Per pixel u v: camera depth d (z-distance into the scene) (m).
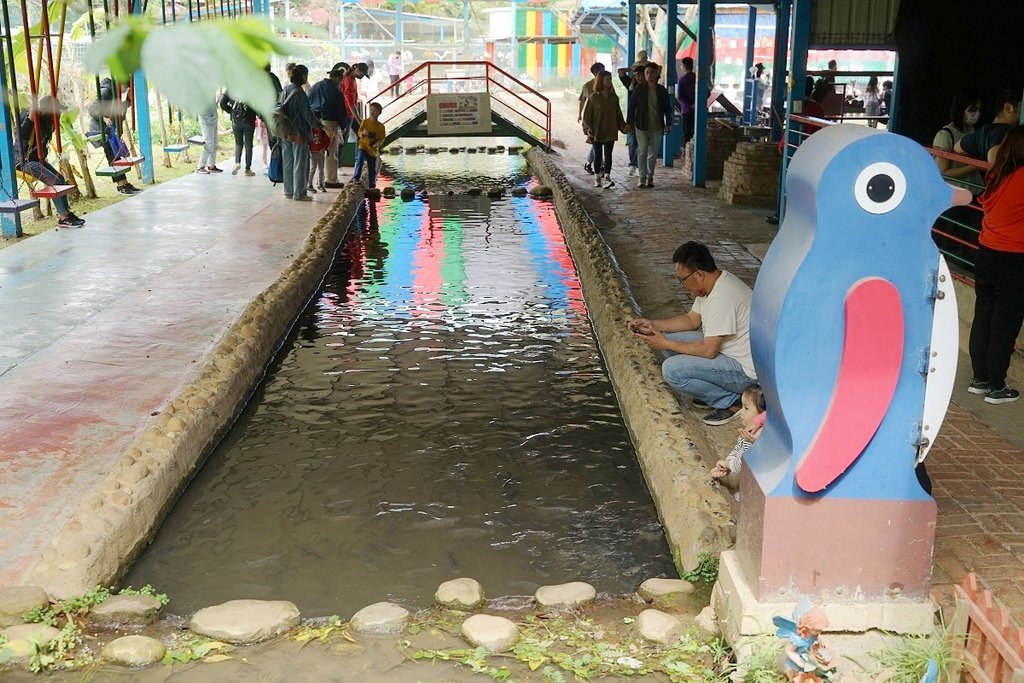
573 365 7.52
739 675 3.35
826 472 3.23
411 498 5.29
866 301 3.14
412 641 3.86
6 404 6.09
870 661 3.36
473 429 6.26
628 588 4.43
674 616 3.97
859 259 3.13
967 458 5.21
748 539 3.49
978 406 5.98
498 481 5.52
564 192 14.47
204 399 6.01
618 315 7.90
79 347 7.29
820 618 3.15
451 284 9.97
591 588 4.22
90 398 6.22
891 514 3.32
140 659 3.67
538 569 4.59
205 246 11.02
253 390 6.91
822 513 3.30
